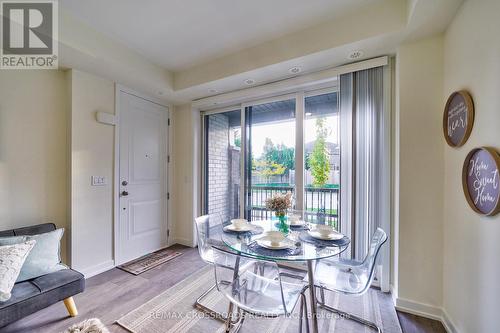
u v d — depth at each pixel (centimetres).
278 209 189
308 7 190
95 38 218
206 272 267
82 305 202
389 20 183
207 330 173
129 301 209
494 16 122
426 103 189
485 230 130
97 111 265
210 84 288
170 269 276
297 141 280
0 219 204
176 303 206
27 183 221
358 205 229
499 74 118
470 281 145
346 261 199
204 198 373
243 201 327
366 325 180
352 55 217
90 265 258
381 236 168
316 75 251
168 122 364
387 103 218
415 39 191
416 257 192
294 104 291
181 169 372
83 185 252
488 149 124
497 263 120
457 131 159
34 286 167
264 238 171
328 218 246
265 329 176
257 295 146
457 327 160
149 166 331
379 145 222
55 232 202
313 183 275
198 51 258
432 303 186
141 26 214
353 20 197
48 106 236
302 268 275
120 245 290
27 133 221
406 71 196
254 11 195
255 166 320
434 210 186
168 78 304
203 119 375
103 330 133
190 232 360
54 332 169
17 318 151
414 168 192
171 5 187
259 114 318
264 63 241
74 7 189
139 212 316
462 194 155
